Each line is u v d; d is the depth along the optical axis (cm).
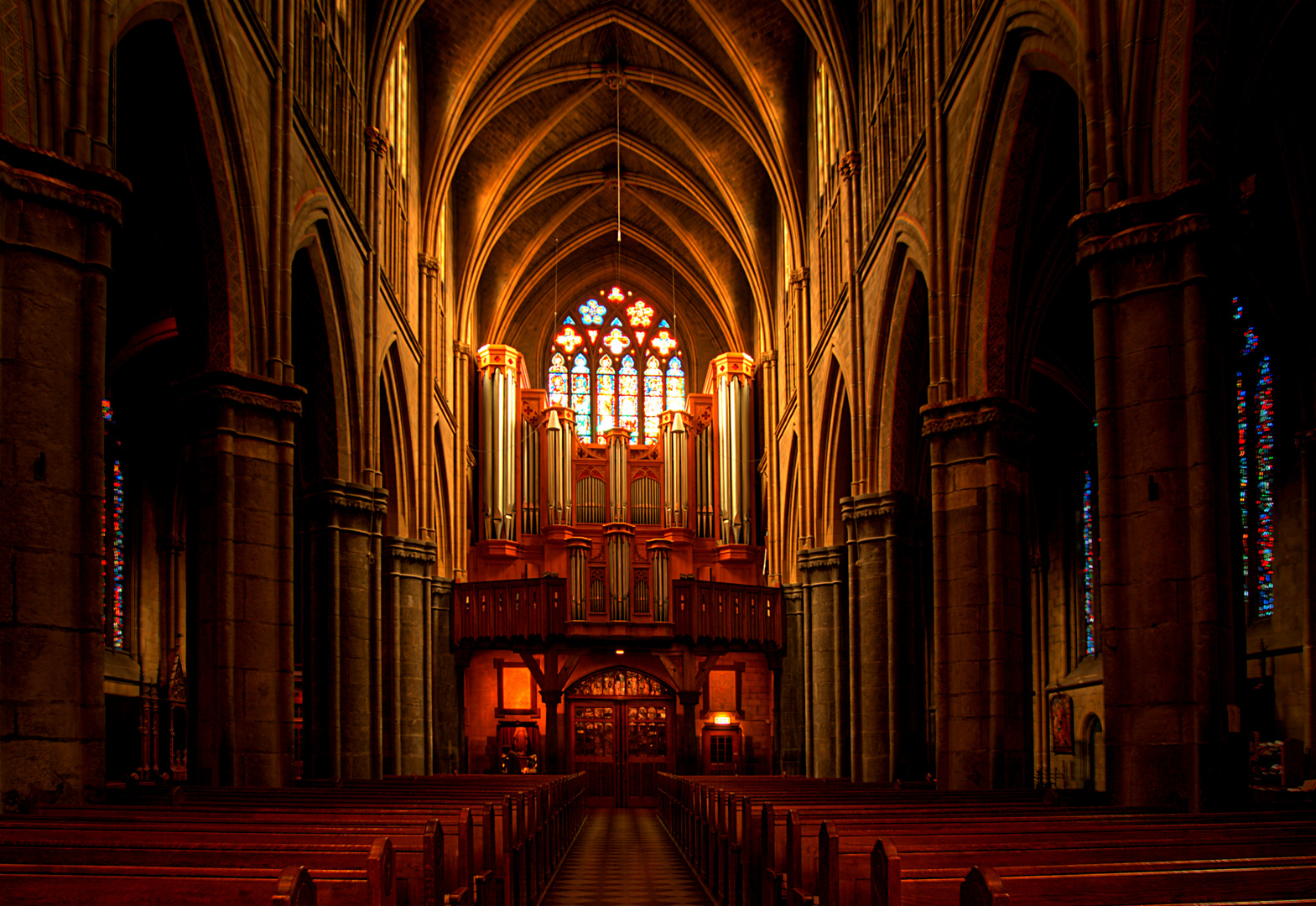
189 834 660
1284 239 1731
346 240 1977
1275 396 2055
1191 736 987
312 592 1972
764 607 3450
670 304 4434
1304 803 1324
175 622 2997
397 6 2292
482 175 3600
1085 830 679
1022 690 1559
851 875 593
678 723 3488
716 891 1316
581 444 4044
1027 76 1420
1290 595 1989
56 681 945
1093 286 1067
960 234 1630
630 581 3338
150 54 1290
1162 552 1016
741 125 3259
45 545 945
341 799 1084
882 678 2130
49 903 460
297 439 1988
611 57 3341
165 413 2980
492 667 3569
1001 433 1586
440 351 3194
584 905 1296
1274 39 1059
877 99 2219
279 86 1582
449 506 3412
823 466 2792
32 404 948
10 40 947
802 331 3100
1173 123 1038
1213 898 484
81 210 985
